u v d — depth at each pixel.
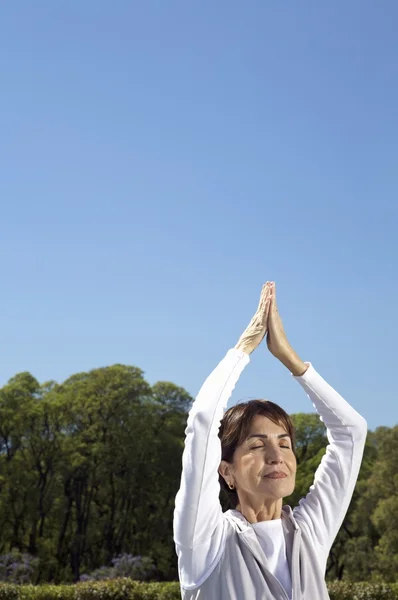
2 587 16.95
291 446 1.93
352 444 2.02
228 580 1.77
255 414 1.91
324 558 1.95
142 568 35.31
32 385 42.72
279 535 1.88
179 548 1.80
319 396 2.02
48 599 16.72
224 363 1.85
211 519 1.78
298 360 2.00
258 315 1.95
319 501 2.00
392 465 37.28
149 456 42.06
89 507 41.09
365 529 37.38
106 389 42.22
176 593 16.05
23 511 39.81
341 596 15.43
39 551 39.88
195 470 1.76
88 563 41.22
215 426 1.78
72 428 42.12
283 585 1.83
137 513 41.62
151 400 43.38
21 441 41.09
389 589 15.18
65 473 40.72
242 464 1.88
